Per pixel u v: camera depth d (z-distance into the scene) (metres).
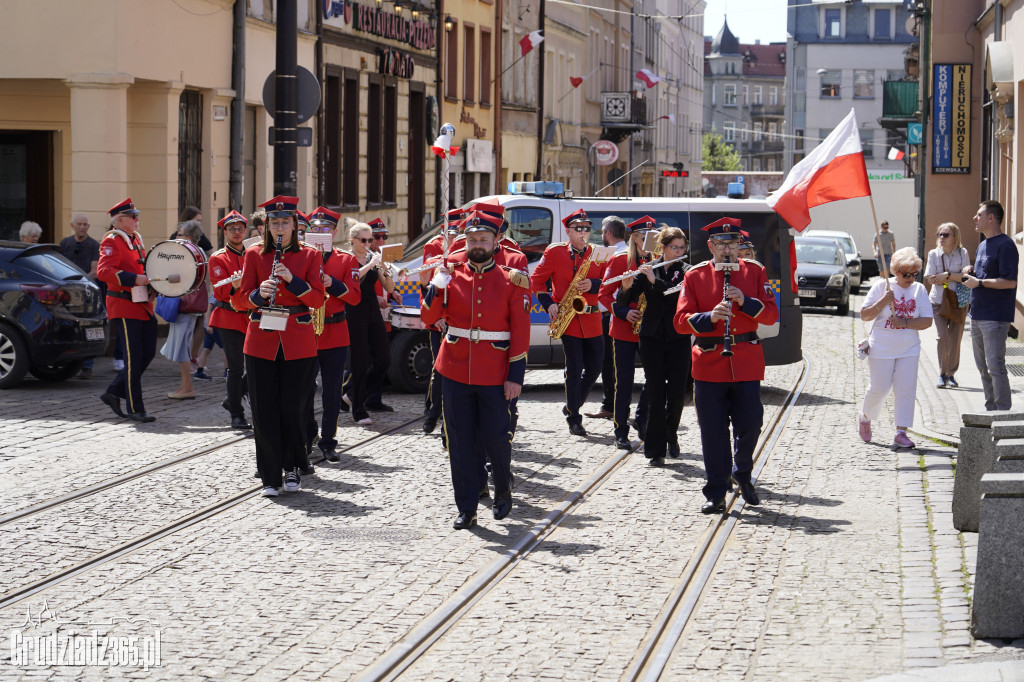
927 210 32.47
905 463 11.75
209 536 8.86
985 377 14.05
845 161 11.77
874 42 102.25
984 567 6.77
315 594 7.56
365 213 31.67
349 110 30.77
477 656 6.57
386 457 11.91
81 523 9.12
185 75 22.52
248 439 12.58
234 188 24.48
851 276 39.91
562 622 7.14
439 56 36.75
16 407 14.30
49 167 22.12
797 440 13.02
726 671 6.37
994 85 25.56
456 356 9.32
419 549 8.62
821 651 6.66
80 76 20.27
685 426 14.05
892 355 12.50
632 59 65.94
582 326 13.11
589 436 13.24
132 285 13.27
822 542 8.90
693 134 95.56
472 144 39.44
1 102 21.88
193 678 6.18
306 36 27.19
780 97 182.62
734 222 9.85
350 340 13.59
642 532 9.21
